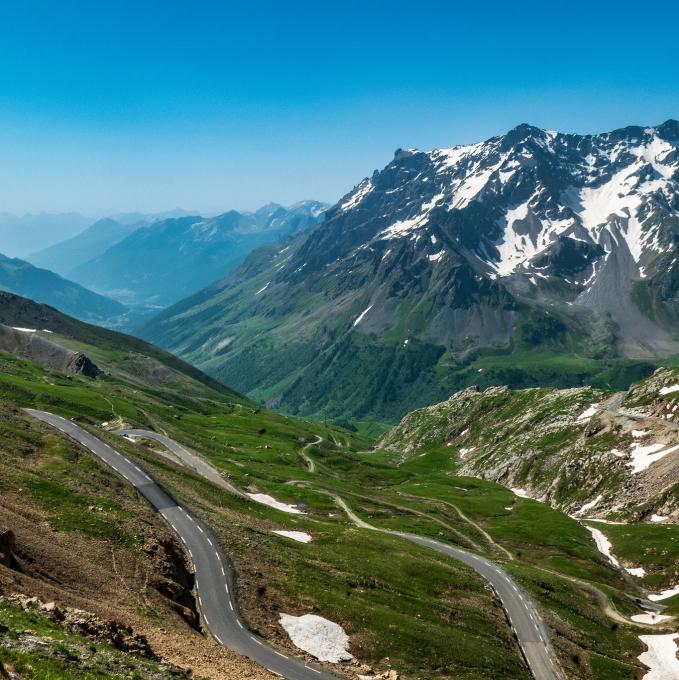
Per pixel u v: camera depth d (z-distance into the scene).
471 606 110.69
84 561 75.19
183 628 70.00
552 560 162.62
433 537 167.12
